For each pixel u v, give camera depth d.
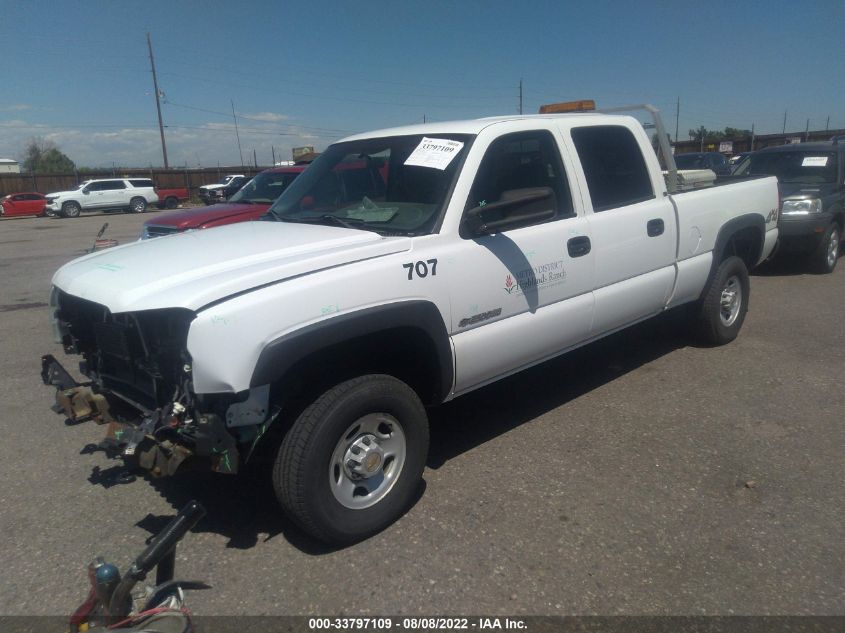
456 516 3.51
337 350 3.32
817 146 10.23
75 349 3.81
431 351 3.60
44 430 4.75
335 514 3.16
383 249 3.37
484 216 3.80
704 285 5.73
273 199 8.88
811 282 9.06
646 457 4.10
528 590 2.93
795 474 3.86
